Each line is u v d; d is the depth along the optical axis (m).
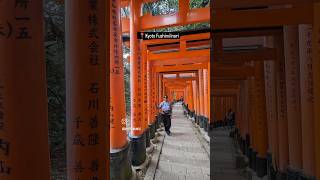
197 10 7.99
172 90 51.91
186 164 9.77
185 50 11.38
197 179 8.13
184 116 33.22
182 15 8.04
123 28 9.32
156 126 17.80
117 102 6.22
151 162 9.63
